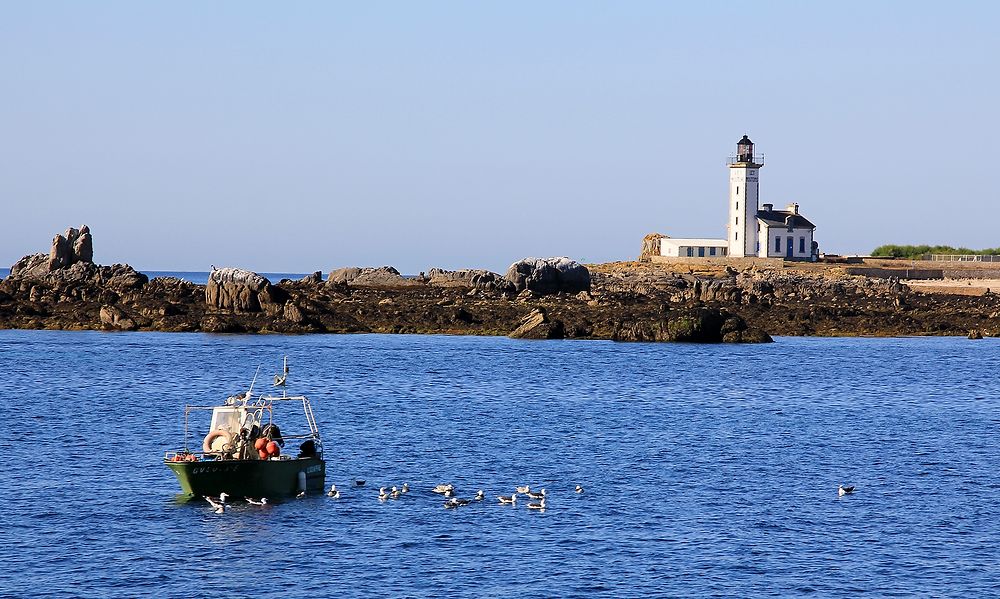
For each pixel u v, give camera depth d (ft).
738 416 544.21
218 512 326.65
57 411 526.98
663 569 284.20
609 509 341.00
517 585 271.49
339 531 311.27
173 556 289.74
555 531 315.17
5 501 342.23
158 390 608.19
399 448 438.81
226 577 274.77
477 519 325.83
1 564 282.77
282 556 289.94
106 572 277.85
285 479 344.90
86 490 357.20
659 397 609.42
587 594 266.16
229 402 354.95
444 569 281.74
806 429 505.66
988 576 281.95
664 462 418.51
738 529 320.50
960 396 634.84
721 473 398.83
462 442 454.40
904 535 317.01
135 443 445.37
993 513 342.85
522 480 382.63
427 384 646.74
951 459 433.07
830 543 308.40
